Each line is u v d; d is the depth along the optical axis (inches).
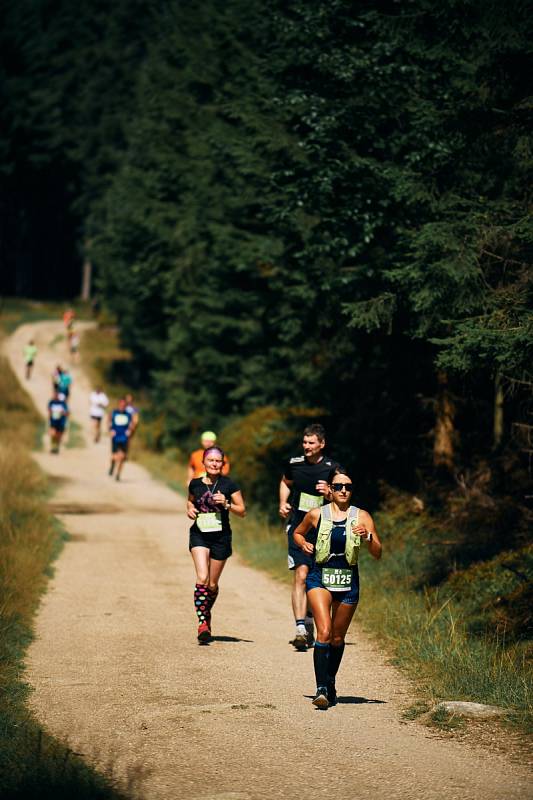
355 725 580.7
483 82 885.8
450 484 1396.4
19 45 7726.4
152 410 4023.1
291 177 1379.2
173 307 3435.0
